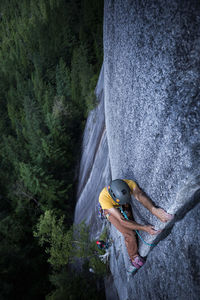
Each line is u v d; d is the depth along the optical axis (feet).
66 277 33.01
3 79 167.32
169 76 5.78
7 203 87.97
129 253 10.60
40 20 179.52
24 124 113.39
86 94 77.10
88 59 92.12
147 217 8.58
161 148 6.70
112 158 15.66
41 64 125.29
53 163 79.77
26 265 59.62
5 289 52.60
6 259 57.16
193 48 4.91
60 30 123.24
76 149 85.56
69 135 85.25
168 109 6.07
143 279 9.77
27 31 170.40
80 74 80.02
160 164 6.88
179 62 5.35
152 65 6.52
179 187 6.03
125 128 10.34
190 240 6.10
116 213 9.35
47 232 30.81
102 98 52.90
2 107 158.10
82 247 27.73
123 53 8.84
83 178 55.31
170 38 5.40
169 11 5.23
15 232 67.15
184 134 5.49
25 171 70.49
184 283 6.48
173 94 5.79
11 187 82.58
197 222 5.86
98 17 102.83
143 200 8.29
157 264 8.16
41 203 72.54
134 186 9.04
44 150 82.64
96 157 42.24
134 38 7.44
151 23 6.15
